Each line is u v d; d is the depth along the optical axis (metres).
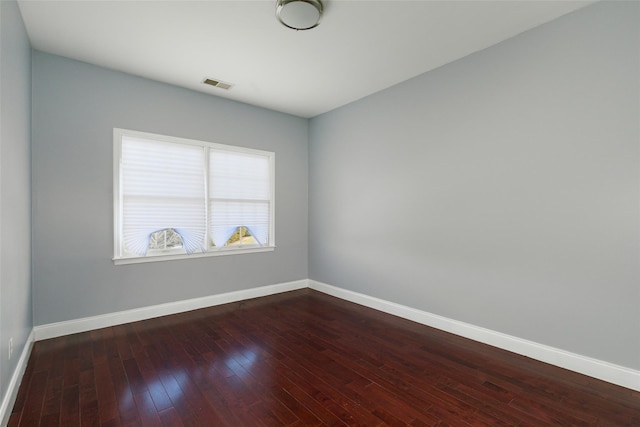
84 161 3.22
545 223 2.59
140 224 3.57
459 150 3.16
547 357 2.58
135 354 2.72
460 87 3.15
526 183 2.70
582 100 2.40
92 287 3.26
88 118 3.24
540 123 2.61
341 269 4.55
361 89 3.93
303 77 3.58
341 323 3.51
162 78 3.61
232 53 3.06
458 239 3.18
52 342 2.94
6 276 1.93
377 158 4.02
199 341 3.00
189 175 3.92
